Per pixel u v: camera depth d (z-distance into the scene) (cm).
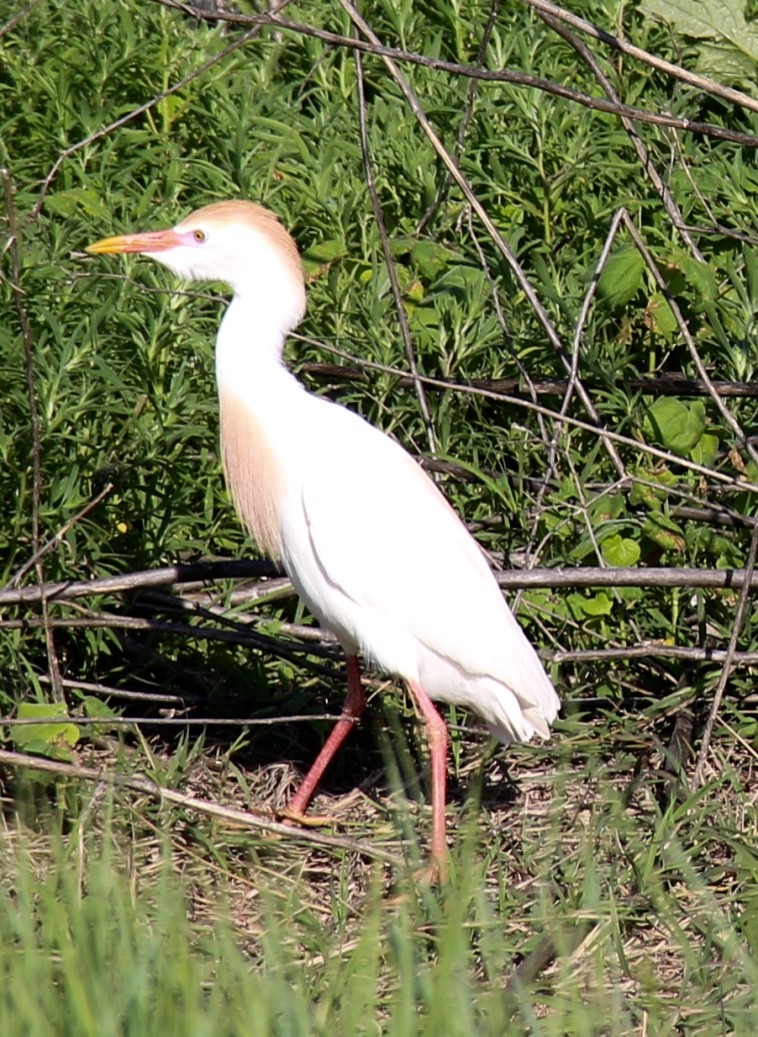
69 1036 593
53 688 929
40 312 1012
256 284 902
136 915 698
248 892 829
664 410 991
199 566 948
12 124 1286
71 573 975
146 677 1023
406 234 1183
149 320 1009
